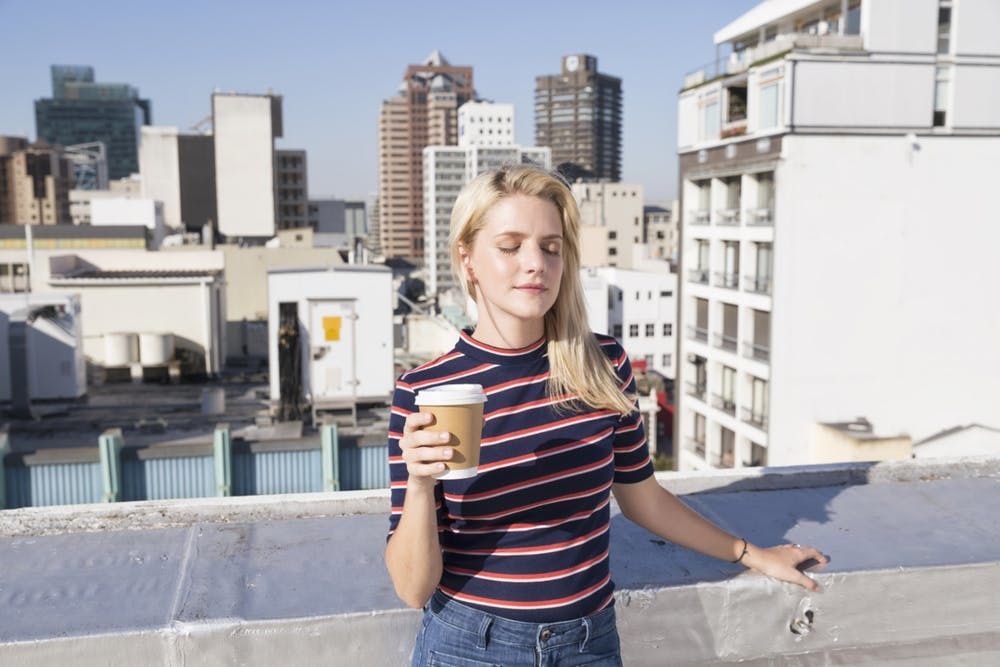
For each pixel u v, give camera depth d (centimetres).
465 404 188
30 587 268
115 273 5484
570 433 217
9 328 3009
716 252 3841
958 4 3309
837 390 3466
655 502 257
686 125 4075
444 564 219
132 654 240
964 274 3466
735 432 3688
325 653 248
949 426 3547
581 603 218
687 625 271
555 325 221
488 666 214
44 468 1925
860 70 3288
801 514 340
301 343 2561
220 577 275
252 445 2027
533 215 210
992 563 291
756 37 4150
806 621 279
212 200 11606
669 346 7619
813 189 3344
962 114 3372
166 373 4150
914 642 289
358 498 338
